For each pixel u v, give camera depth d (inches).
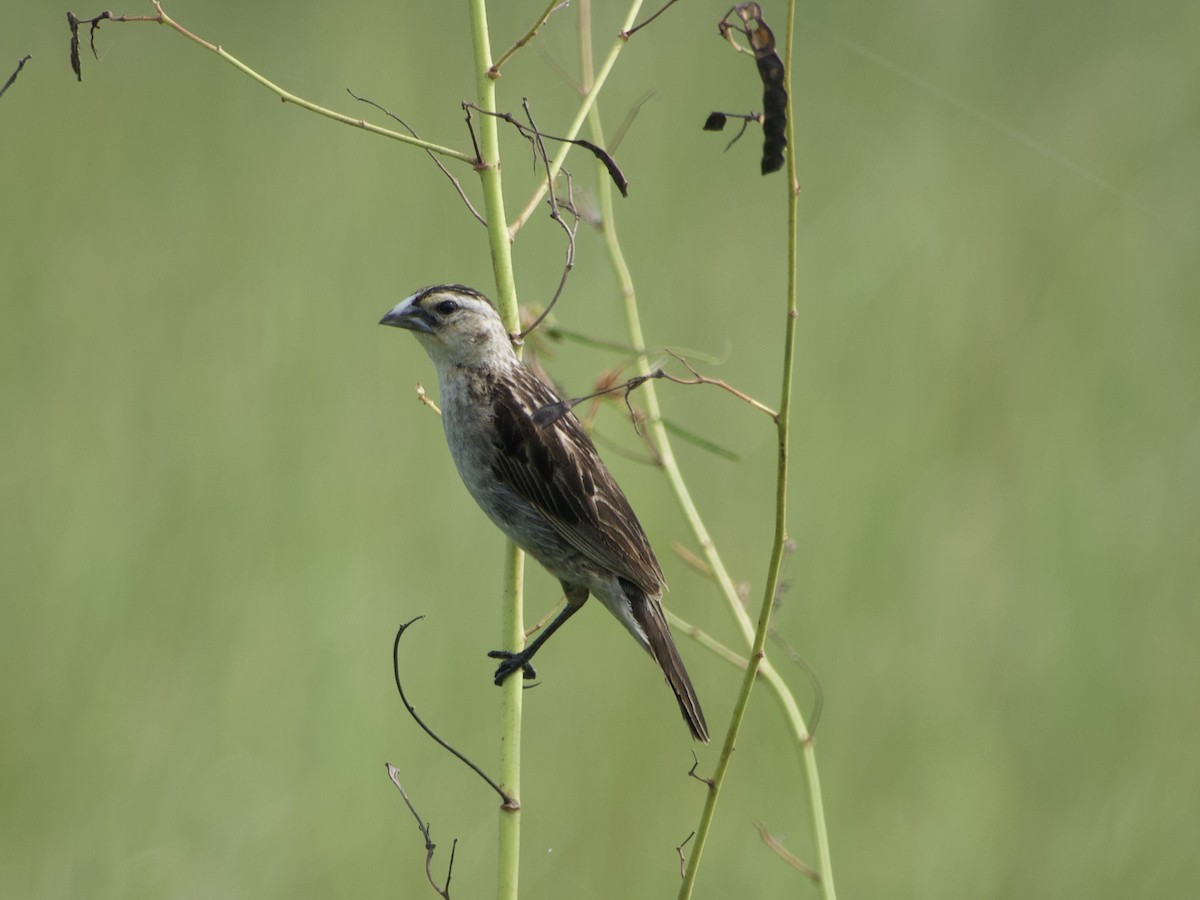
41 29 792.9
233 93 768.3
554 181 358.3
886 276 701.3
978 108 828.6
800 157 789.2
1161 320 713.6
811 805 387.9
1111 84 832.3
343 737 545.0
